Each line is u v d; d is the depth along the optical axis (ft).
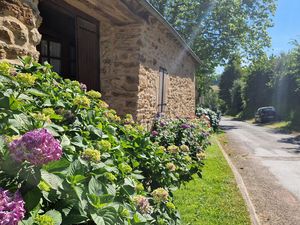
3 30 9.43
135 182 7.69
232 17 74.23
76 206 5.13
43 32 22.18
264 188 22.13
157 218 8.38
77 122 7.87
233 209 16.29
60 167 4.99
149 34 23.43
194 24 73.77
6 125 5.34
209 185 20.40
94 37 21.59
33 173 4.42
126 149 10.00
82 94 10.11
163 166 11.06
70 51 25.50
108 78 21.99
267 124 89.76
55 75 9.96
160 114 26.05
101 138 7.97
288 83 91.56
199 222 14.35
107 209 5.39
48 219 4.31
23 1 10.30
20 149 4.20
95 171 6.09
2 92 5.88
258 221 15.60
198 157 15.51
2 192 3.86
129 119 13.10
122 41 21.65
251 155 36.06
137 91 21.34
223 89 176.65
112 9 18.25
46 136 4.40
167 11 74.18
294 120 78.13
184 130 23.53
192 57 41.09
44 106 7.58
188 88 42.75
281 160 32.91
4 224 3.59
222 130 70.13
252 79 123.54
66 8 18.34
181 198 17.33
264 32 80.33
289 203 19.06
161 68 27.32
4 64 6.68
